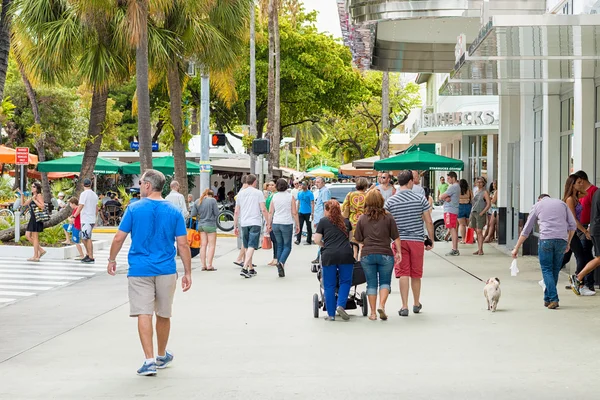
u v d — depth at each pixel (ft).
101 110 82.17
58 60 76.64
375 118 234.79
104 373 28.53
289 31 171.01
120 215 126.11
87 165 82.07
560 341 32.86
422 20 66.28
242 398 24.72
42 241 79.97
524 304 42.83
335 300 39.29
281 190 59.36
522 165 74.23
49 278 59.93
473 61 45.01
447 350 31.50
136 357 31.27
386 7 57.31
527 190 73.92
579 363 28.81
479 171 117.19
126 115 189.47
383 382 26.40
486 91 62.80
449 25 69.31
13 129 169.17
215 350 32.22
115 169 121.70
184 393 25.46
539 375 27.07
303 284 54.44
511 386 25.58
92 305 46.06
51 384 26.91
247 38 91.35
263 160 104.47
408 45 81.61
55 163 119.96
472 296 46.52
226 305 44.70
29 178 162.09
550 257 41.14
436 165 90.94
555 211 41.22
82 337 35.76
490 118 102.17
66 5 76.13
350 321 38.86
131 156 140.26
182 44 81.51
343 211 46.16
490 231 88.07
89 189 71.82
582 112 53.42
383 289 38.88
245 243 63.87
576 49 41.57
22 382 27.27
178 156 91.09
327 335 35.24
